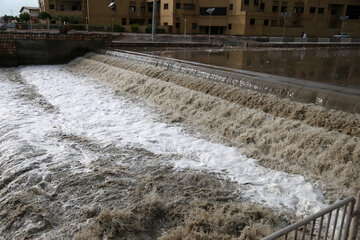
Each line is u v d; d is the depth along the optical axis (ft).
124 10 130.82
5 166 17.78
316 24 136.46
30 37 53.47
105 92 35.17
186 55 53.01
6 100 31.37
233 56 53.83
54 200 14.55
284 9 132.36
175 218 13.43
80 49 58.23
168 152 20.07
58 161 18.11
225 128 23.02
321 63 45.24
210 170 17.49
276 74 32.55
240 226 12.90
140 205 13.87
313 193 15.17
